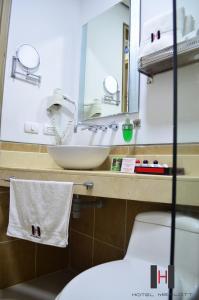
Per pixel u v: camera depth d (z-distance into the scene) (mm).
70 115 1894
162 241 959
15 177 1363
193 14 983
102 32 1774
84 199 1425
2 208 1504
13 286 1524
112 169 1345
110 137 1597
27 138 1653
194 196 696
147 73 1348
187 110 791
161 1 1374
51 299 1386
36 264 1648
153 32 1224
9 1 1574
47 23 1795
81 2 1997
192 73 935
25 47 1659
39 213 1206
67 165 1299
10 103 1576
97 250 1578
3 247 1500
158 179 917
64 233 1122
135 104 1468
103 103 1699
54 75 1826
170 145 1253
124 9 1611
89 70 1850
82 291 734
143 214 1064
